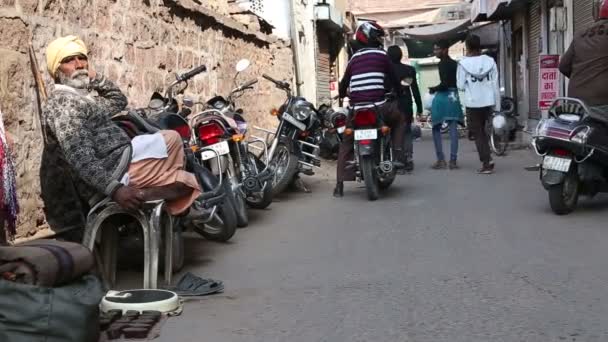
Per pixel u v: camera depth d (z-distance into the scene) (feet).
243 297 16.67
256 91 46.73
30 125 18.37
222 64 38.52
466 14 103.24
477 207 27.58
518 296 15.92
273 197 31.07
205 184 20.70
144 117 20.26
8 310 12.07
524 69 62.80
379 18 120.26
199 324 14.76
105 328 14.11
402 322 14.52
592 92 24.77
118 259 20.40
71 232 19.10
